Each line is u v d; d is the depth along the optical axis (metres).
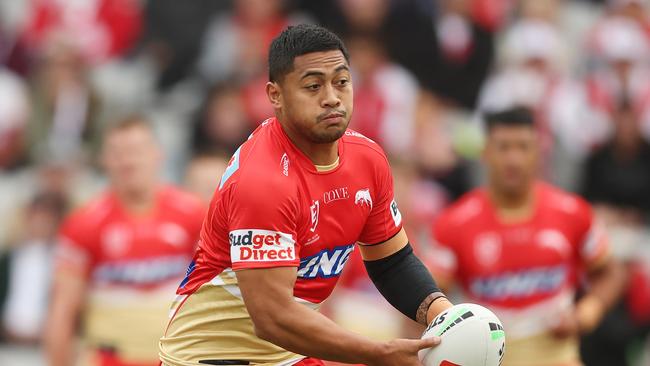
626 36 49.16
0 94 46.31
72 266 30.41
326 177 17.17
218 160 35.25
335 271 17.88
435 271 28.75
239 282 16.72
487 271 28.42
